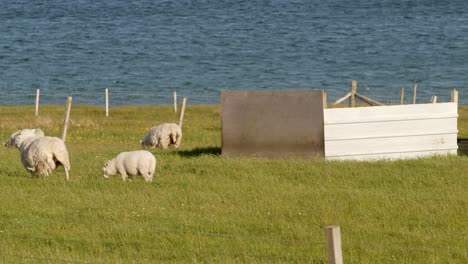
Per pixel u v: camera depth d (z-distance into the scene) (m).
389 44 121.12
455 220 17.62
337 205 18.94
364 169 23.45
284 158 26.28
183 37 132.75
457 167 23.86
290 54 110.94
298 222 17.38
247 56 109.25
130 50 116.75
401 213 18.23
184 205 18.70
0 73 93.69
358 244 15.56
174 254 14.73
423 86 81.12
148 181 21.41
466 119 46.16
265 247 15.16
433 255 14.75
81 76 91.00
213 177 22.33
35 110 51.97
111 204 18.70
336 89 80.81
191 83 86.12
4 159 25.94
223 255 14.67
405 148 26.62
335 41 125.19
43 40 129.75
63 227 16.52
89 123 40.22
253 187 20.92
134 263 13.88
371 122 26.34
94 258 14.19
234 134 26.66
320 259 14.41
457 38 126.38
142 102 71.31
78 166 24.02
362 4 192.50
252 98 26.50
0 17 172.25
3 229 16.41
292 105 26.20
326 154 26.09
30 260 13.82
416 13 169.25
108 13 178.38
